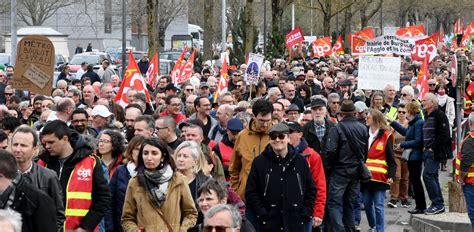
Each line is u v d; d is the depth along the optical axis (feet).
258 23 301.22
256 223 42.47
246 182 42.83
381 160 55.67
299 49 155.43
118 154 42.80
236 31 154.71
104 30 260.83
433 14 376.27
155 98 81.61
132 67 69.00
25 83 52.95
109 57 165.68
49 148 36.76
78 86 89.25
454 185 61.31
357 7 244.42
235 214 26.78
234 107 58.95
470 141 52.13
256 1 292.61
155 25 125.29
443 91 87.30
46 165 37.14
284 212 42.09
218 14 268.00
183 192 35.68
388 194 74.74
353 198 52.65
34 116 63.67
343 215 52.95
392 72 79.87
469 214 52.95
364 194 56.03
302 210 42.47
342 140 51.96
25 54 52.85
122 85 69.10
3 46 221.46
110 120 52.39
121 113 59.57
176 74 94.02
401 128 63.41
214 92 87.61
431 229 56.90
